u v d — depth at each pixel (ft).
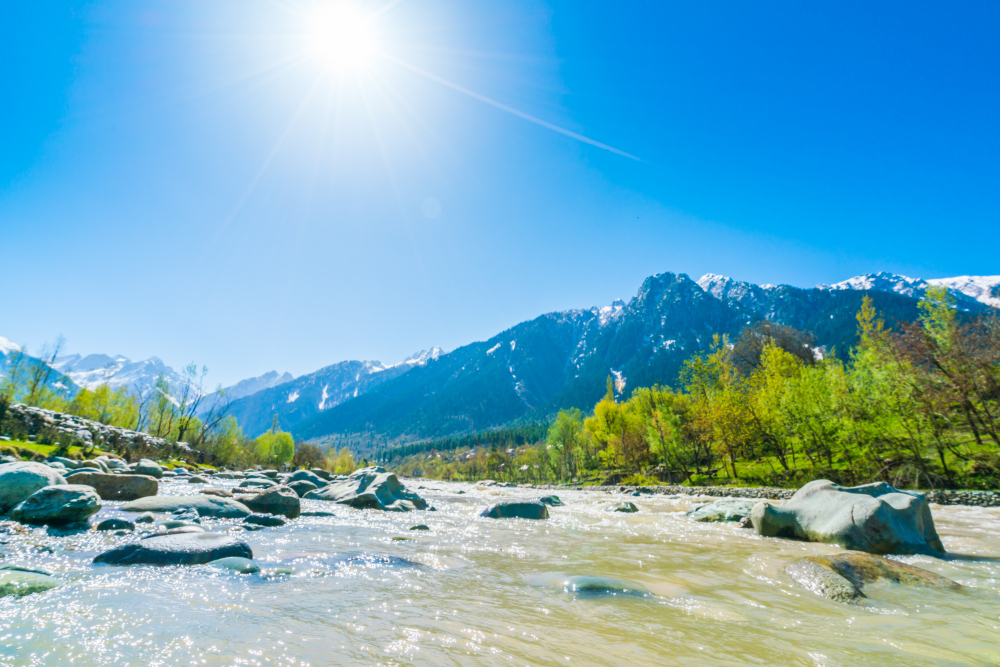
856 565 23.48
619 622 15.65
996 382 89.81
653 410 205.26
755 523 43.19
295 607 16.19
